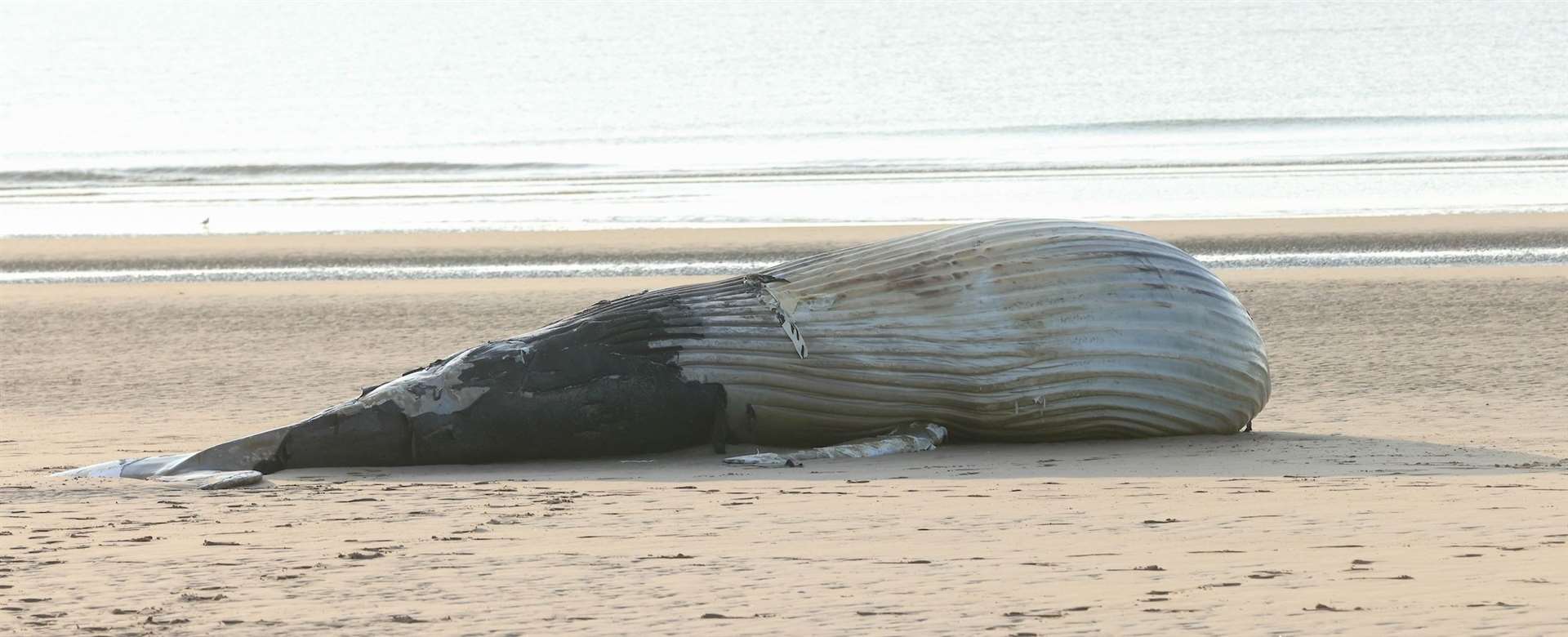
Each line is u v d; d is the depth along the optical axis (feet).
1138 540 100.94
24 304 343.46
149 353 274.57
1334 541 98.73
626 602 83.97
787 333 162.91
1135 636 73.61
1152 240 173.99
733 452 162.61
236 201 575.79
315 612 82.64
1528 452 154.10
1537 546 94.89
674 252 391.04
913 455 158.40
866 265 168.55
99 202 588.91
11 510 123.44
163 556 100.37
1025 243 169.89
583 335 161.89
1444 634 71.77
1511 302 284.20
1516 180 500.74
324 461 156.56
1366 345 250.16
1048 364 164.45
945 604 81.61
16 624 81.30
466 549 101.81
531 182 599.98
